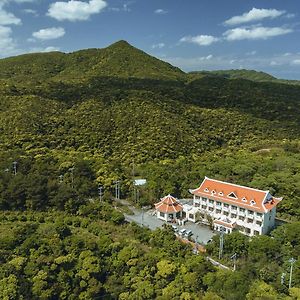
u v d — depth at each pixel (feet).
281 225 272.92
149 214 307.58
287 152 451.12
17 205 290.35
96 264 213.66
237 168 365.40
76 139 451.12
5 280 193.16
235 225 274.77
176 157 433.89
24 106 502.79
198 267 207.62
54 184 304.91
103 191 332.80
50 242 227.20
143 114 526.16
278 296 188.75
